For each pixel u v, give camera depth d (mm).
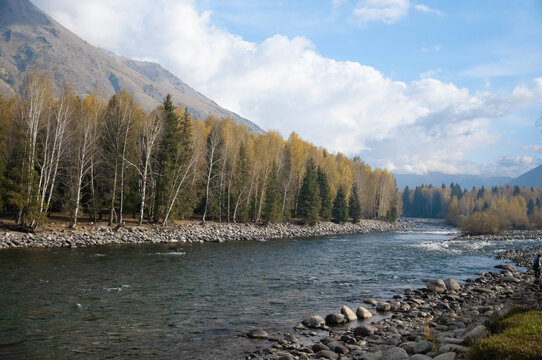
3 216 42875
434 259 38125
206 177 63281
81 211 43906
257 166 68188
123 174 47594
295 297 19828
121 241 39531
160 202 51094
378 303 18250
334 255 38750
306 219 78500
